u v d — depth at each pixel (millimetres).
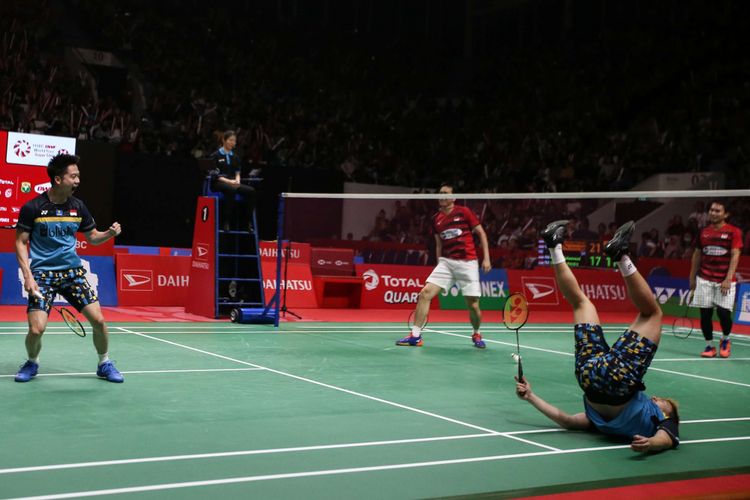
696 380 8125
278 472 4172
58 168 6328
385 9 32062
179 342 9234
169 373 7168
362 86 28219
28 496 3602
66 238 6488
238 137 21500
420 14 32469
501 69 28953
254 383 6855
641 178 21688
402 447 4824
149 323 11055
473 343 10328
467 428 5414
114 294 13211
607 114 25234
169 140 20484
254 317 11523
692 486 4180
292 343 9594
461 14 32406
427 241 21125
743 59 24672
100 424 5125
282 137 22750
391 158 23359
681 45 26594
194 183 18469
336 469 4270
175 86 24281
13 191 15094
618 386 4949
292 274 14641
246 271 12609
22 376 6449
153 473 4062
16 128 18562
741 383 8047
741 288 14945
